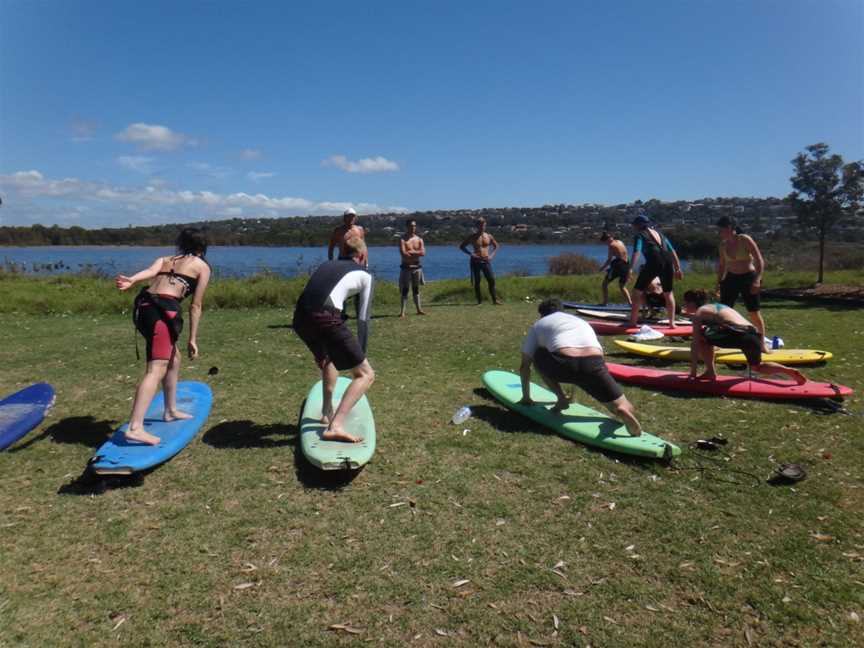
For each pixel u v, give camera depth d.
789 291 14.97
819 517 3.83
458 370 7.55
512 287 15.83
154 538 3.60
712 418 5.61
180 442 4.71
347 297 4.56
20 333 10.34
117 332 10.44
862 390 6.44
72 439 5.15
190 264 4.77
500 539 3.59
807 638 2.80
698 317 6.29
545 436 5.15
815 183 15.69
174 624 2.88
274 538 3.60
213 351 8.70
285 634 2.81
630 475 4.43
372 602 3.04
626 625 2.88
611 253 12.41
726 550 3.48
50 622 2.88
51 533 3.65
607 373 4.83
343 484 4.28
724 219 7.68
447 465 4.58
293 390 6.60
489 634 2.82
